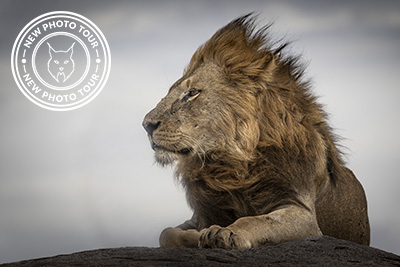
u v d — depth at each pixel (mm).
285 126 14508
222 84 14828
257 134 14430
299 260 10312
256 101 14672
